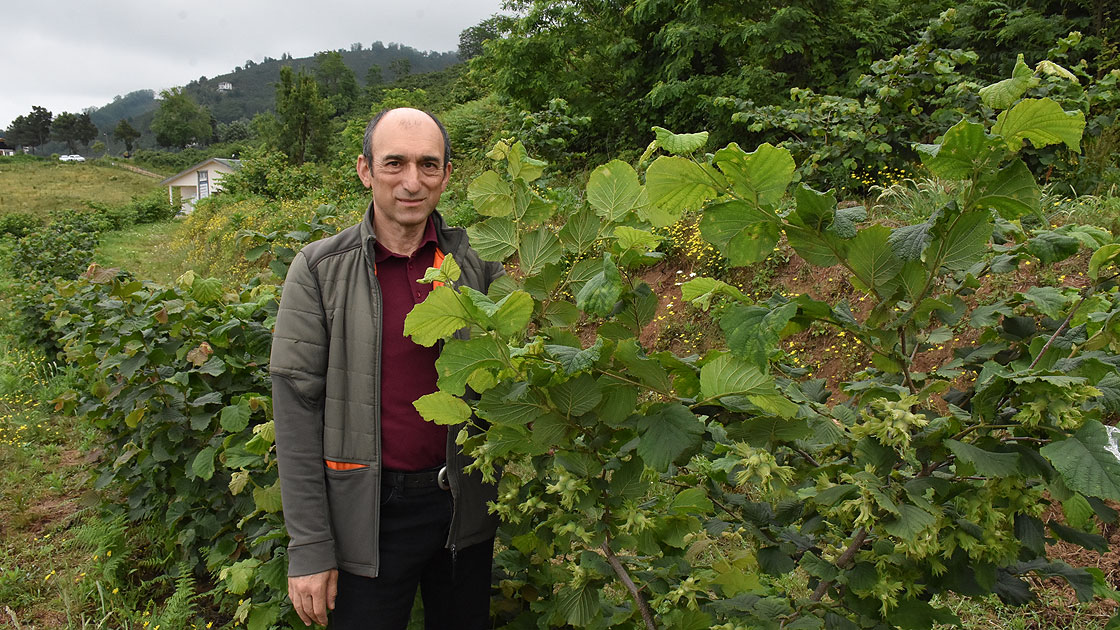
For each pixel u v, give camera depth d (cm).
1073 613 249
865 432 118
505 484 159
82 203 4200
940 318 148
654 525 142
